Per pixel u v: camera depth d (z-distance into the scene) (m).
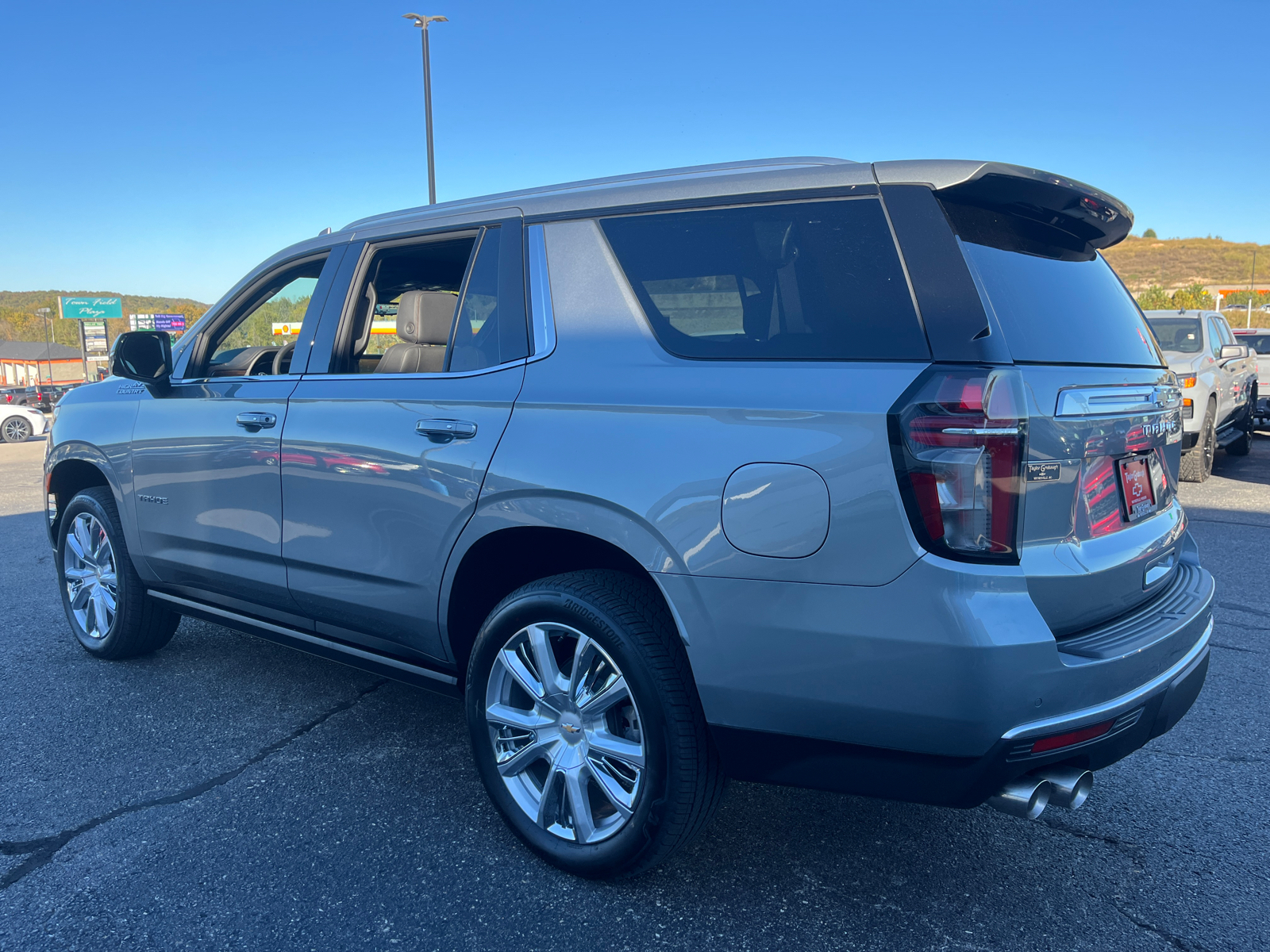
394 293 3.29
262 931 2.14
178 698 3.67
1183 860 2.47
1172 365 9.59
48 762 3.07
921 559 1.82
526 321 2.52
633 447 2.16
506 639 2.46
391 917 2.19
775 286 2.12
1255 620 4.69
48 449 4.13
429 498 2.56
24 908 2.23
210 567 3.37
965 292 1.90
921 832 2.63
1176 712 2.18
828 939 2.12
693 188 2.33
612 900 2.27
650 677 2.14
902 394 1.86
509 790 2.49
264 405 3.11
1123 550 2.16
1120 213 2.39
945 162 2.04
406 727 3.39
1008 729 1.80
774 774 2.07
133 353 3.40
